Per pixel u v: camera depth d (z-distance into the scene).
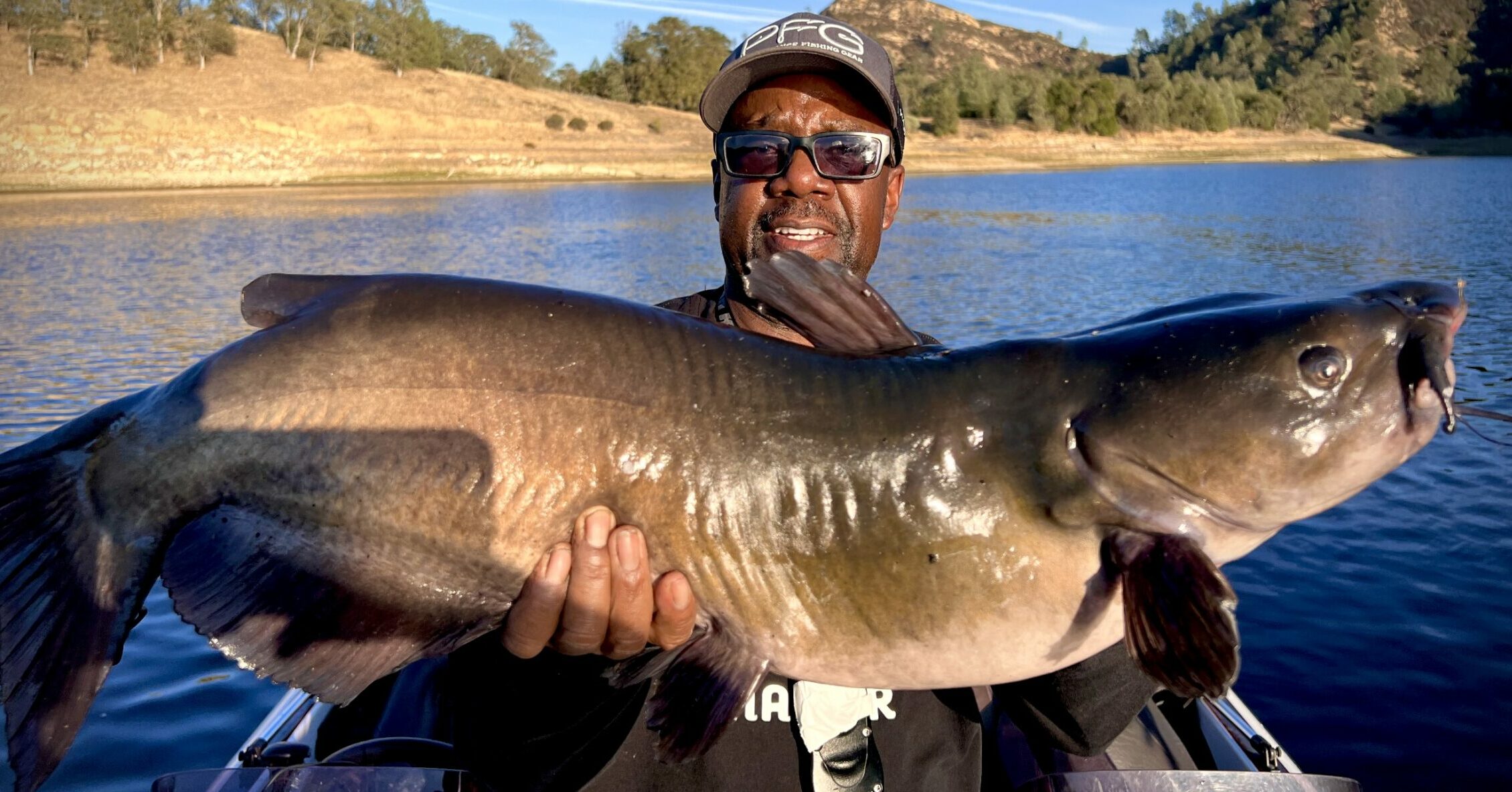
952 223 8.88
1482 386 3.05
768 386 0.63
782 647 0.62
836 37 0.79
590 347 0.61
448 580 0.60
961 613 0.61
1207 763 0.97
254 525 0.60
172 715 1.44
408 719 0.97
